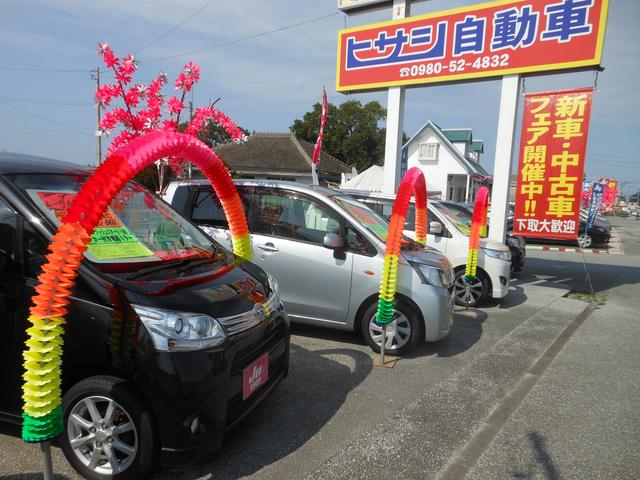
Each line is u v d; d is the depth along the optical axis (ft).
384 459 8.90
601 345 16.78
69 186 9.27
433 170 98.07
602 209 96.32
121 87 14.03
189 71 14.44
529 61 23.63
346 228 14.60
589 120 23.89
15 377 7.82
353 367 13.51
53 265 6.03
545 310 22.24
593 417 11.05
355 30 29.37
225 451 8.92
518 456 9.22
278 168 77.15
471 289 22.35
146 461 7.43
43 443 6.39
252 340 8.57
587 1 21.72
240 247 12.21
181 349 7.30
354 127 112.78
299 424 10.09
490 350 15.78
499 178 25.82
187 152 8.89
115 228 9.12
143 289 7.68
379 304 13.16
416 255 14.84
